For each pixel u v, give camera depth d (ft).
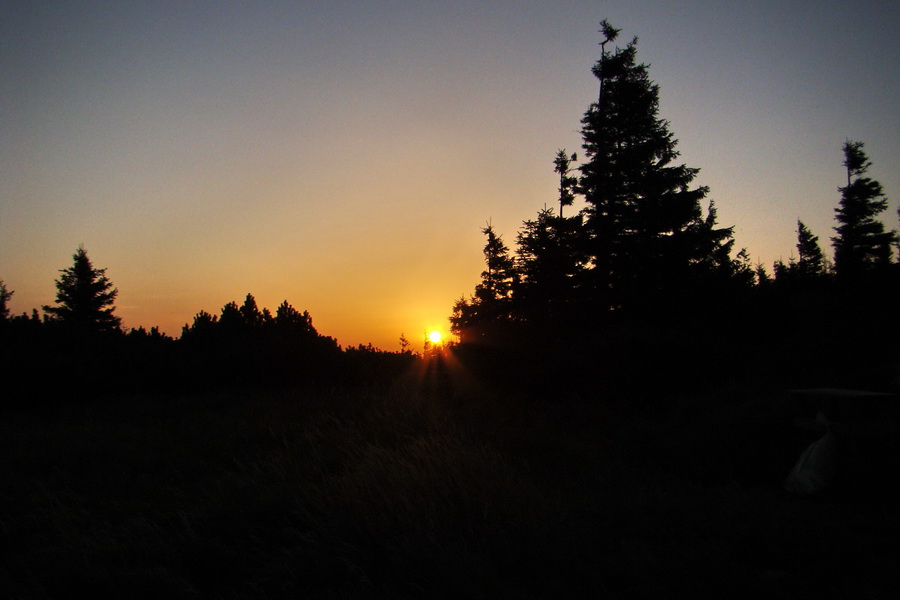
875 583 13.93
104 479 26.04
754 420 30.22
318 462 25.41
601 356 45.37
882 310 66.08
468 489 19.20
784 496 22.02
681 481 24.64
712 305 66.69
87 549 17.22
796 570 14.79
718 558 15.14
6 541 19.60
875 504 20.08
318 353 66.69
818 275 137.18
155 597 14.83
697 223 75.51
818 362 45.29
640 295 68.28
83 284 165.27
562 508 19.13
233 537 17.90
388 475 20.30
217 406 50.85
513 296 80.12
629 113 78.79
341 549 16.01
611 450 30.37
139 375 62.13
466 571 14.62
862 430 22.30
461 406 45.11
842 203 145.28
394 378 60.85
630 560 15.11
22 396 52.90
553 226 79.15
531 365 50.34
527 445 28.91
